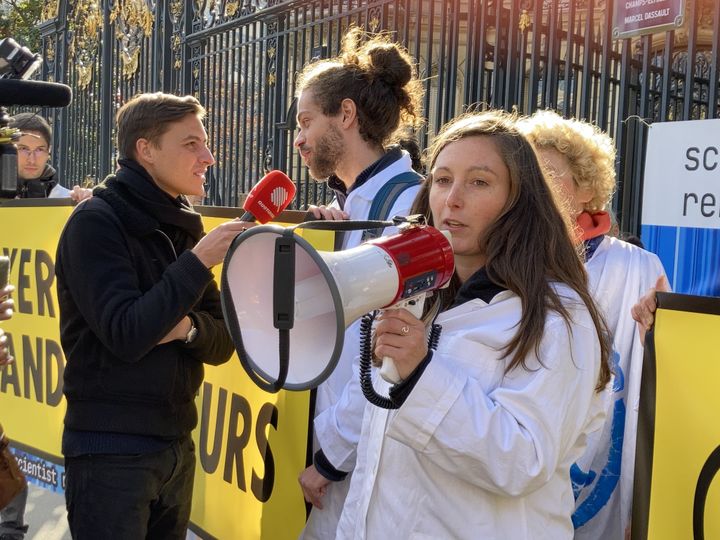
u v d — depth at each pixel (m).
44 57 10.16
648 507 1.96
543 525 1.70
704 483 1.88
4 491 2.35
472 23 4.82
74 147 9.52
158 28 7.90
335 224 1.66
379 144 2.79
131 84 8.41
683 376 1.92
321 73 2.77
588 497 2.36
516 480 1.56
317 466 2.46
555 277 1.71
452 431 1.56
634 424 2.31
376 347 1.61
